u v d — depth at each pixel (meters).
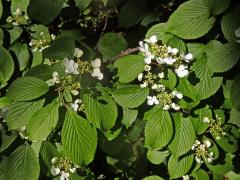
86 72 0.44
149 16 0.51
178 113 0.45
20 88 0.42
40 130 0.42
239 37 0.43
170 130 0.43
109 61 0.48
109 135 0.46
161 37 0.46
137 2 0.51
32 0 0.45
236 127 0.50
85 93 0.42
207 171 0.53
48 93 0.43
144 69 0.44
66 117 0.41
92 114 0.41
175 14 0.44
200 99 0.45
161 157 0.51
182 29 0.43
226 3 0.42
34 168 0.45
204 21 0.43
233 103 0.45
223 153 0.51
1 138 0.48
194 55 0.45
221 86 0.48
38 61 0.49
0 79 0.47
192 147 0.48
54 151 0.46
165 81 0.43
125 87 0.44
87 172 0.49
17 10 0.49
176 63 0.43
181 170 0.48
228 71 0.46
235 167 0.54
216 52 0.44
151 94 0.44
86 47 0.47
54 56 0.43
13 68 0.48
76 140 0.41
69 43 0.43
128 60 0.45
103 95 0.43
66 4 0.52
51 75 0.44
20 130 0.46
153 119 0.44
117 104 0.45
